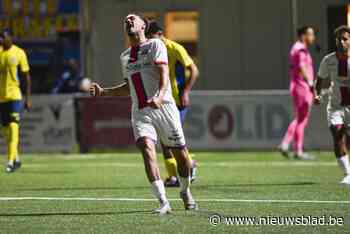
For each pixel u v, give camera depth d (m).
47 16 83.69
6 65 47.88
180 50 37.91
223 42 75.56
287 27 74.50
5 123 48.47
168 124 30.25
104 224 28.61
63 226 28.33
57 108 63.25
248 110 61.69
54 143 63.25
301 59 54.59
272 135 61.59
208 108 61.84
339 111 40.06
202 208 32.12
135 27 30.23
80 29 77.62
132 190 38.25
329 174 45.47
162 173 47.44
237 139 61.78
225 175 45.03
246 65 75.25
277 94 61.44
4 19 83.94
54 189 38.91
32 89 83.94
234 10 75.25
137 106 30.25
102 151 62.84
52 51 83.88
